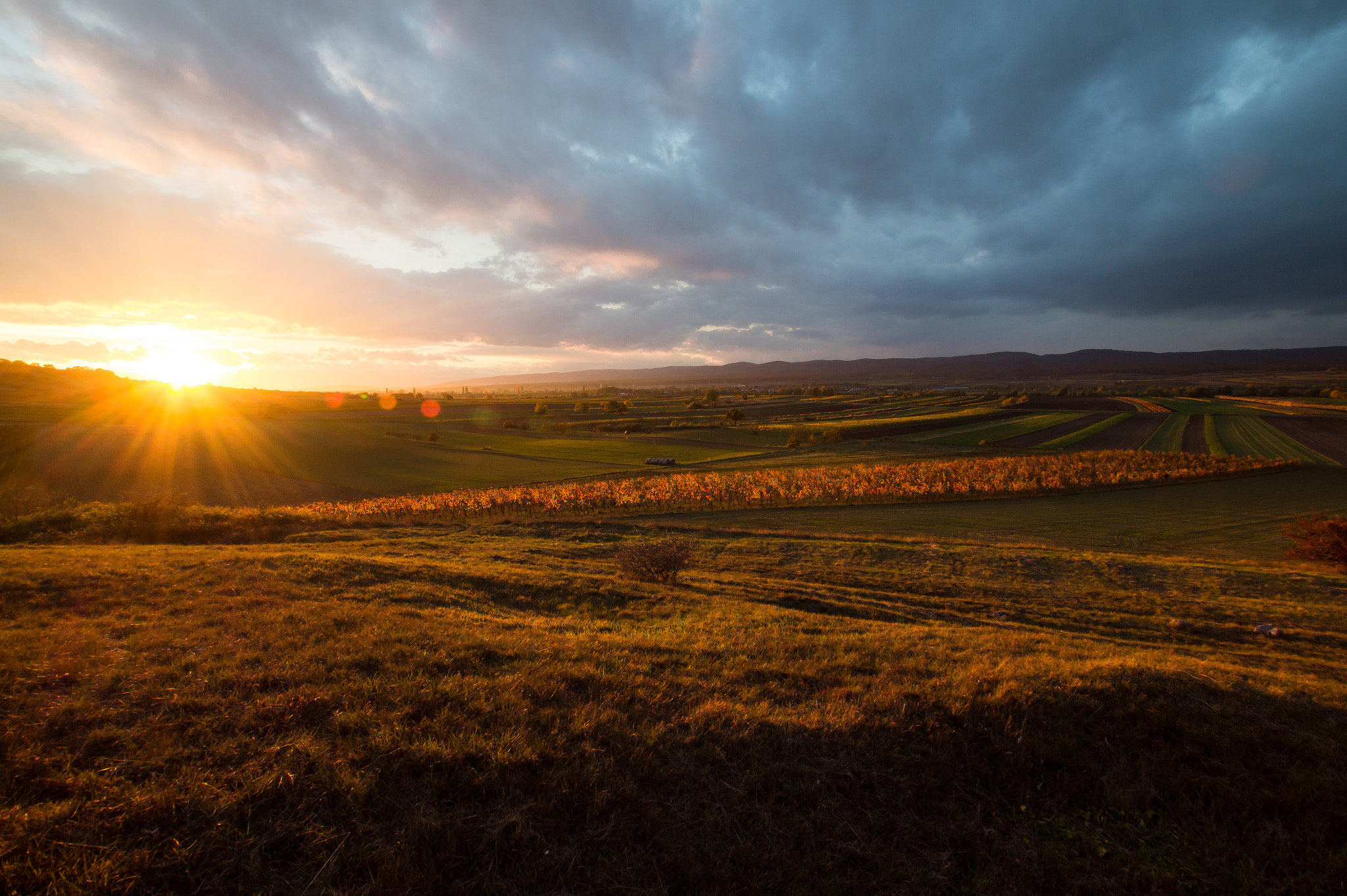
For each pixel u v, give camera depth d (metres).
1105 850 4.87
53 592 10.27
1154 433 87.38
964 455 74.25
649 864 4.36
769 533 29.28
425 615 10.22
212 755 4.99
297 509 36.94
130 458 53.53
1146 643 13.29
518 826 4.47
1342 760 5.97
